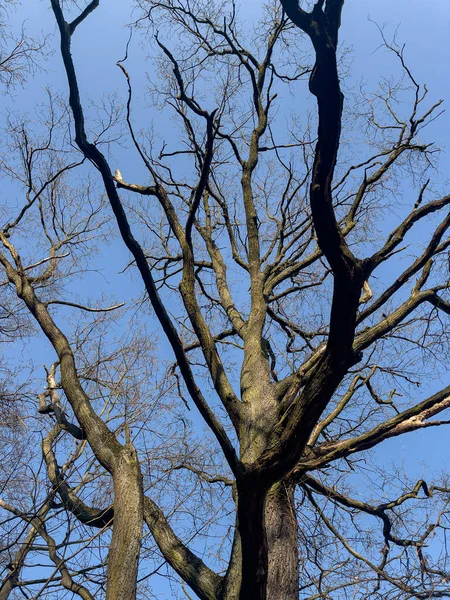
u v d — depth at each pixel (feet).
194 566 17.69
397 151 25.38
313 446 21.40
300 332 27.58
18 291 24.91
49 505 20.40
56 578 19.93
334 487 23.85
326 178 13.05
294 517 18.53
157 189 22.77
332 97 12.69
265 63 29.22
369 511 23.29
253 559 14.14
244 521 14.12
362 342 20.15
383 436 19.61
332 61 12.62
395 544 23.36
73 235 29.27
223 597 16.47
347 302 13.41
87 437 19.61
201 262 29.53
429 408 19.77
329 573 21.24
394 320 20.70
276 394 20.98
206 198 30.73
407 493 23.29
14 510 20.18
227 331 28.50
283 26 28.78
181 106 28.09
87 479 20.54
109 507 18.86
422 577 21.18
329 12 12.98
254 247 27.53
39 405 25.04
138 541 15.48
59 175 28.22
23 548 19.45
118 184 22.99
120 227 16.47
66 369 21.85
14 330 28.84
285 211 27.40
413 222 16.58
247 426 19.72
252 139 29.30
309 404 14.02
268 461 14.02
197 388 16.05
